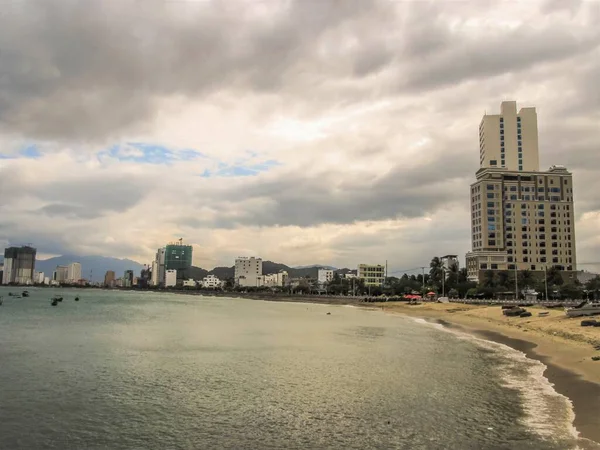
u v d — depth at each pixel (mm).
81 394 36000
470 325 95250
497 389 35250
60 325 95625
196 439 26234
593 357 44344
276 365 48469
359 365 47875
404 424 27750
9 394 35938
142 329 89438
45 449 24984
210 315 137750
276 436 26500
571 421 26969
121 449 24938
